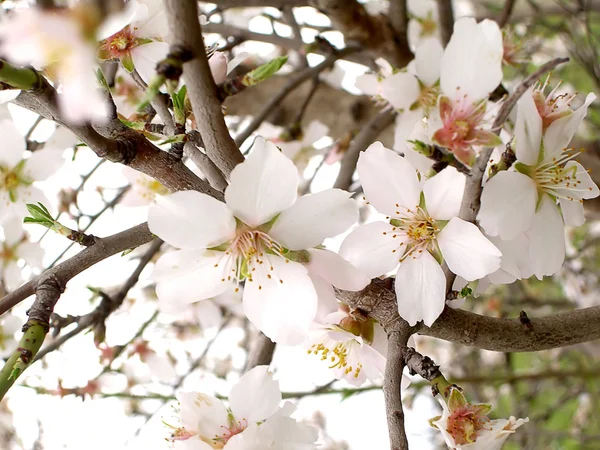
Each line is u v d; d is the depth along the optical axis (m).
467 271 0.19
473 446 0.18
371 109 0.39
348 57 0.34
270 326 0.19
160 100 0.20
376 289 0.20
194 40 0.17
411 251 0.20
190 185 0.19
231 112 0.40
